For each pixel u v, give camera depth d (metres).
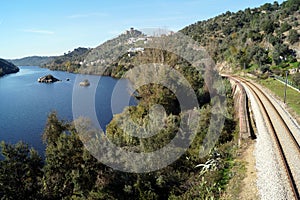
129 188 14.92
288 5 88.12
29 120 45.69
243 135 18.80
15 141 34.62
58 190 15.21
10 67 191.62
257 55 62.12
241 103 26.27
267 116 22.33
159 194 15.45
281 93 33.59
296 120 22.03
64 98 67.19
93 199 14.18
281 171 12.97
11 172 14.98
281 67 55.34
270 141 16.86
